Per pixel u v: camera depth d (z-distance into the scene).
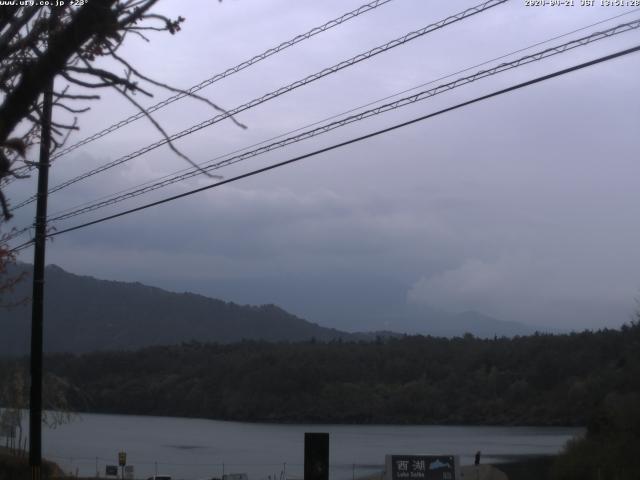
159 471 51.66
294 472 51.47
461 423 93.06
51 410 36.91
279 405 100.44
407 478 25.53
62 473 32.44
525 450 63.53
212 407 104.06
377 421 95.38
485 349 105.81
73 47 3.98
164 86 4.26
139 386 109.94
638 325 62.88
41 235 16.39
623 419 38.97
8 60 4.21
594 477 35.84
